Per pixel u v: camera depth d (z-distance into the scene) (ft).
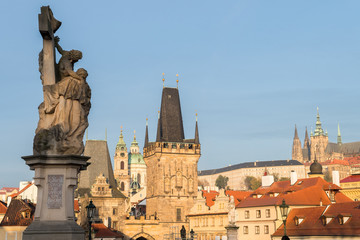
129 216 551.59
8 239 334.24
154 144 577.84
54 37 82.89
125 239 526.98
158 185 563.48
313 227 297.94
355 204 288.92
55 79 79.51
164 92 602.85
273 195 392.47
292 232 310.86
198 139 589.32
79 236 75.72
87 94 81.25
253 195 419.54
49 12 79.87
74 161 76.64
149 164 598.34
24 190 465.06
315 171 485.15
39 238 73.82
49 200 75.82
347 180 464.24
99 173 539.29
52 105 77.71
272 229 343.67
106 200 520.42
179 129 593.83
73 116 78.69
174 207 562.66
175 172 572.10
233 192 483.10
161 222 551.18
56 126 76.95
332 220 288.30
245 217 376.89
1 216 375.25
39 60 80.43
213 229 465.06
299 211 329.31
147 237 539.29
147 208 593.42
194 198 571.69
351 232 266.36
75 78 79.61
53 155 75.87
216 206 466.29
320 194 359.87
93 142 550.77
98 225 423.64
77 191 520.01
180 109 604.90
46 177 76.33
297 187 383.86
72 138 78.13
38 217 75.72
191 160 581.12
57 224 75.05
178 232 554.46
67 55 80.94
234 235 197.77
